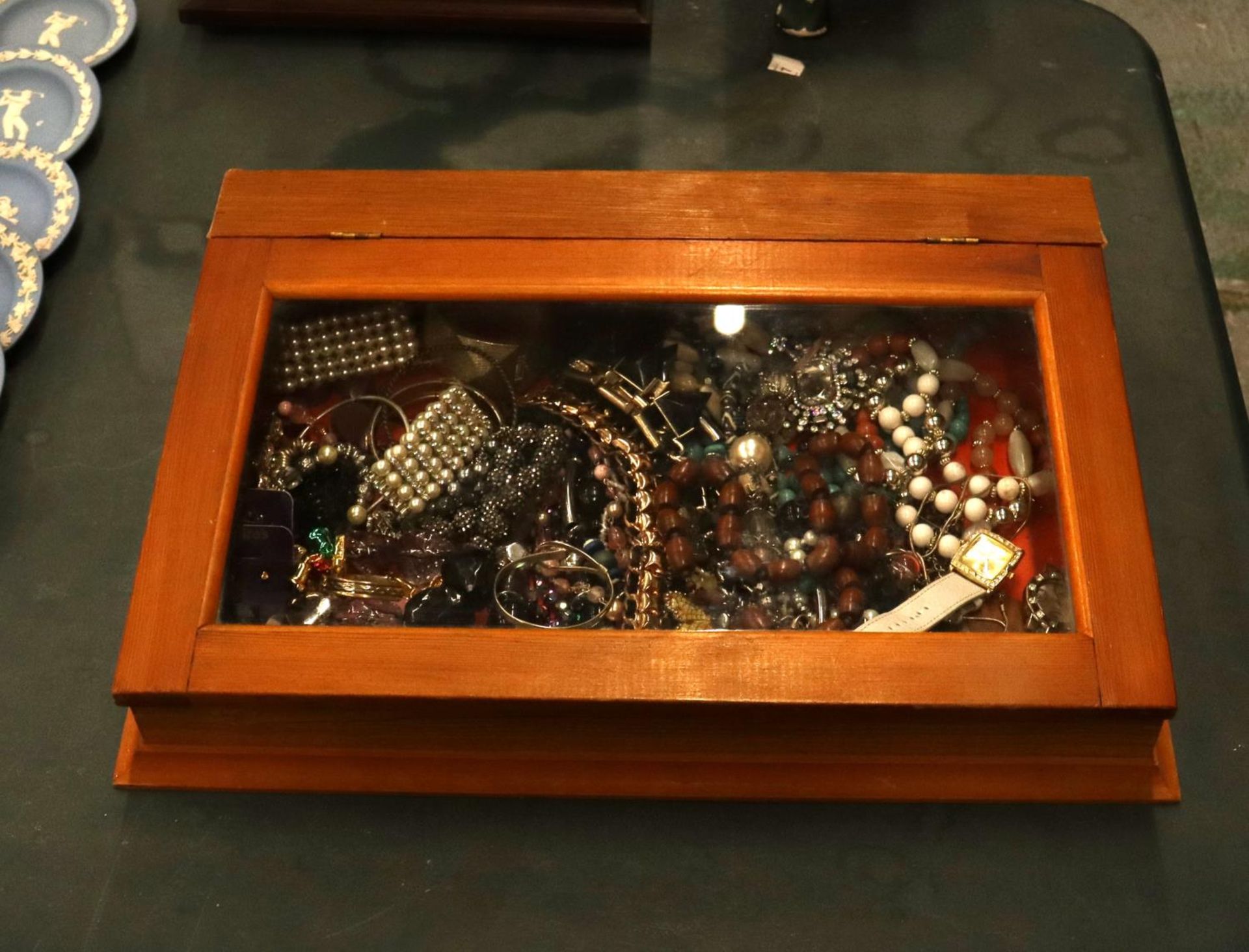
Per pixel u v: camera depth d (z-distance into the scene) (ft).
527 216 3.66
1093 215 3.65
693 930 3.29
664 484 3.62
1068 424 3.39
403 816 3.43
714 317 3.63
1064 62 4.76
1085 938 3.27
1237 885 3.33
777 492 3.60
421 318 3.64
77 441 4.03
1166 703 3.10
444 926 3.30
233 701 3.18
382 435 3.75
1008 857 3.37
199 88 4.73
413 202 3.68
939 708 3.10
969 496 3.61
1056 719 3.19
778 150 4.53
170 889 3.36
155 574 3.21
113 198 4.50
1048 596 3.31
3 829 3.44
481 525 3.63
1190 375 4.13
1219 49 5.80
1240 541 3.84
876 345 3.71
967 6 4.88
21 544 3.85
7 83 4.64
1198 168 5.60
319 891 3.34
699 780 3.37
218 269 3.59
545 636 3.15
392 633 3.16
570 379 3.78
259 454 3.47
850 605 3.34
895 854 3.37
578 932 3.29
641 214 3.65
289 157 4.56
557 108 4.63
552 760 3.38
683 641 3.14
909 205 3.67
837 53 4.75
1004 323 3.62
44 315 4.25
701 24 4.82
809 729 3.26
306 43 4.82
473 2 4.73
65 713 3.59
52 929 3.31
